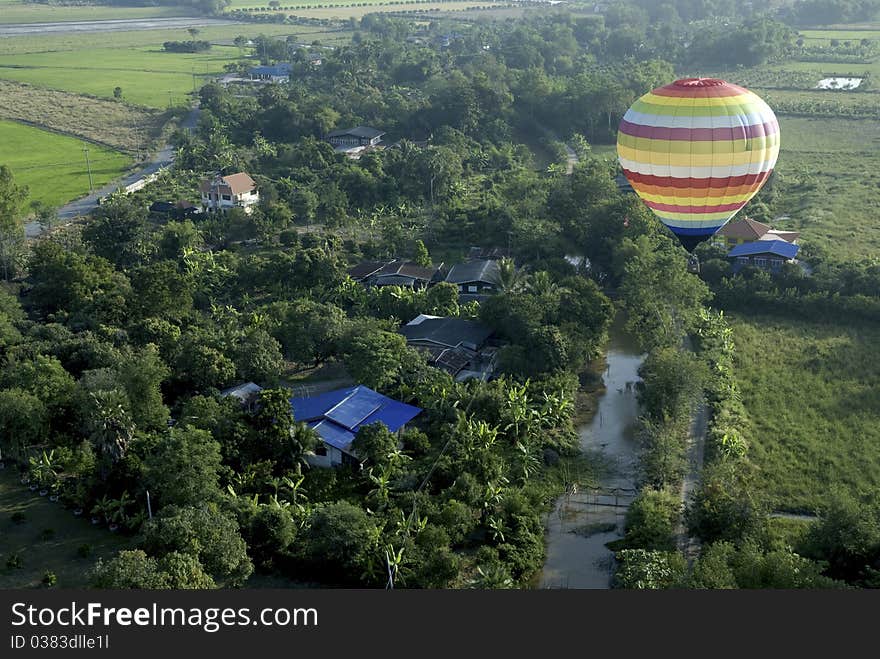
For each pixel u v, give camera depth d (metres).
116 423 71.12
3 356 87.25
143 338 90.94
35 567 62.25
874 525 60.47
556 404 82.69
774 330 102.81
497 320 97.19
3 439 75.25
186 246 121.56
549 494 73.75
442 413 81.38
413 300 105.56
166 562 54.75
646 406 84.06
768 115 78.50
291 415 75.81
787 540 65.19
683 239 85.19
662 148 78.00
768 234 121.00
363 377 85.38
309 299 106.75
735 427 81.56
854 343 98.25
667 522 67.75
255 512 64.19
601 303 98.12
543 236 124.38
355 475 75.06
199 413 74.88
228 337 90.62
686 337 101.56
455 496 68.94
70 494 69.81
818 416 84.12
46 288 105.38
